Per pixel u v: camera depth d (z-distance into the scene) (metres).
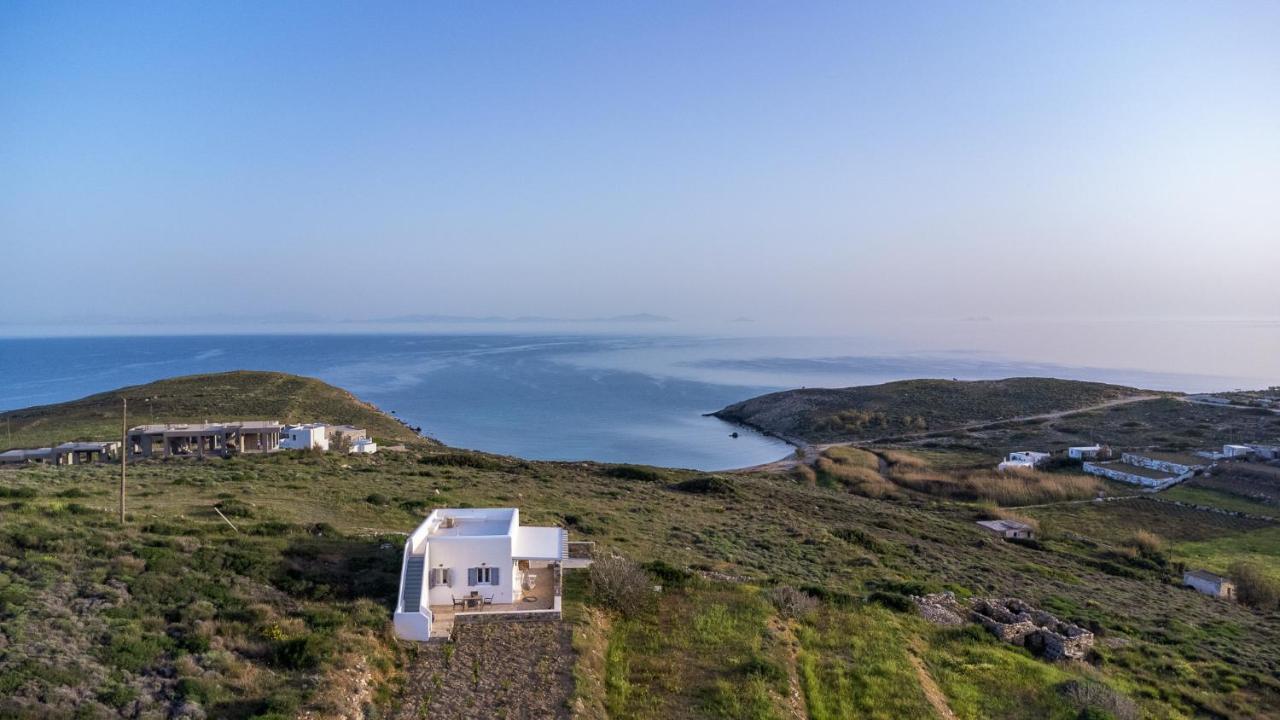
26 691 15.80
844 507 63.19
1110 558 56.59
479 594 26.14
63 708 15.59
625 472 68.81
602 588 27.59
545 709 19.75
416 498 40.66
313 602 23.86
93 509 29.25
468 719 19.14
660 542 38.78
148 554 24.22
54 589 20.92
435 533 28.25
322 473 48.12
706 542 40.34
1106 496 77.12
